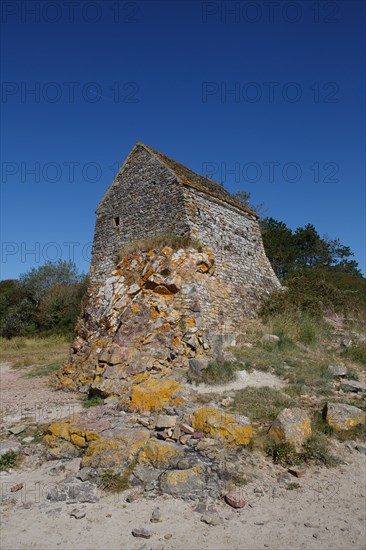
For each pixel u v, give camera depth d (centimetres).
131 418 772
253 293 1661
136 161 1795
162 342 1119
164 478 571
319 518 507
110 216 1842
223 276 1534
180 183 1565
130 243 1614
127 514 510
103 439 655
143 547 444
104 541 457
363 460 671
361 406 846
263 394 874
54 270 3819
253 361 1084
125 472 595
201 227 1542
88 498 544
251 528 483
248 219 1884
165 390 848
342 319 1755
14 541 459
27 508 529
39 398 1088
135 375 1021
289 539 463
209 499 543
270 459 649
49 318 3089
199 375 994
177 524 488
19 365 1775
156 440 661
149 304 1209
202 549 443
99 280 1739
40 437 755
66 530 479
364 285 2719
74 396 1088
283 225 3722
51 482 600
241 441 664
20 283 3838
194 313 1224
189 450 645
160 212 1608
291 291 1812
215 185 1975
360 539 464
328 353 1299
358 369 1157
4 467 651
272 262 3434
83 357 1257
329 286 1984
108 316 1269
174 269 1303
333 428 748
